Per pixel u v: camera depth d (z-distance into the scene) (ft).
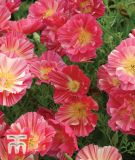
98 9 2.31
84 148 1.85
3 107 2.23
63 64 2.15
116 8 2.60
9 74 1.94
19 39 2.10
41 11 2.40
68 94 2.02
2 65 1.94
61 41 2.10
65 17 2.20
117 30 2.59
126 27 2.57
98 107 2.13
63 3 2.36
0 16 2.21
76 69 1.99
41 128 1.79
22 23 2.19
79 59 2.09
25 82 1.92
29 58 2.12
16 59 1.94
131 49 1.92
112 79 2.02
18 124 1.79
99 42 2.08
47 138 1.77
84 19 2.07
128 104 1.90
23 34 2.18
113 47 2.32
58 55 2.17
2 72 1.94
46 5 2.40
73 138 1.83
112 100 1.93
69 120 2.03
